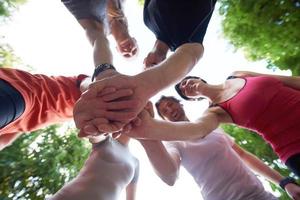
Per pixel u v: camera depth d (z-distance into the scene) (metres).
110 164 1.21
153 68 0.99
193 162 1.65
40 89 1.29
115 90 0.92
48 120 1.37
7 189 2.10
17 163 2.19
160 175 1.38
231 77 1.70
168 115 1.91
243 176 1.59
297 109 1.35
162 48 1.28
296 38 2.33
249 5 2.46
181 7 1.21
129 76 0.94
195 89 1.82
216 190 1.59
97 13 1.22
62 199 1.02
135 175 1.48
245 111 1.45
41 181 2.20
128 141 1.43
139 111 0.94
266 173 1.76
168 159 1.35
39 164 2.24
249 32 2.53
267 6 2.38
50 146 2.34
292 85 1.50
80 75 1.45
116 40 1.51
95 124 0.90
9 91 1.15
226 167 1.61
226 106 1.53
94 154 1.26
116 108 0.91
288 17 2.31
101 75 1.01
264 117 1.41
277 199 1.58
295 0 2.29
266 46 2.48
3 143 1.41
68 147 2.39
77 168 2.35
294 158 1.30
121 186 1.20
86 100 0.93
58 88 1.35
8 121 1.16
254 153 2.34
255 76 1.59
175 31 1.21
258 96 1.43
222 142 1.71
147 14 1.37
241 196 1.53
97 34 1.20
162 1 1.25
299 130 1.31
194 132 1.21
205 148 1.66
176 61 1.03
